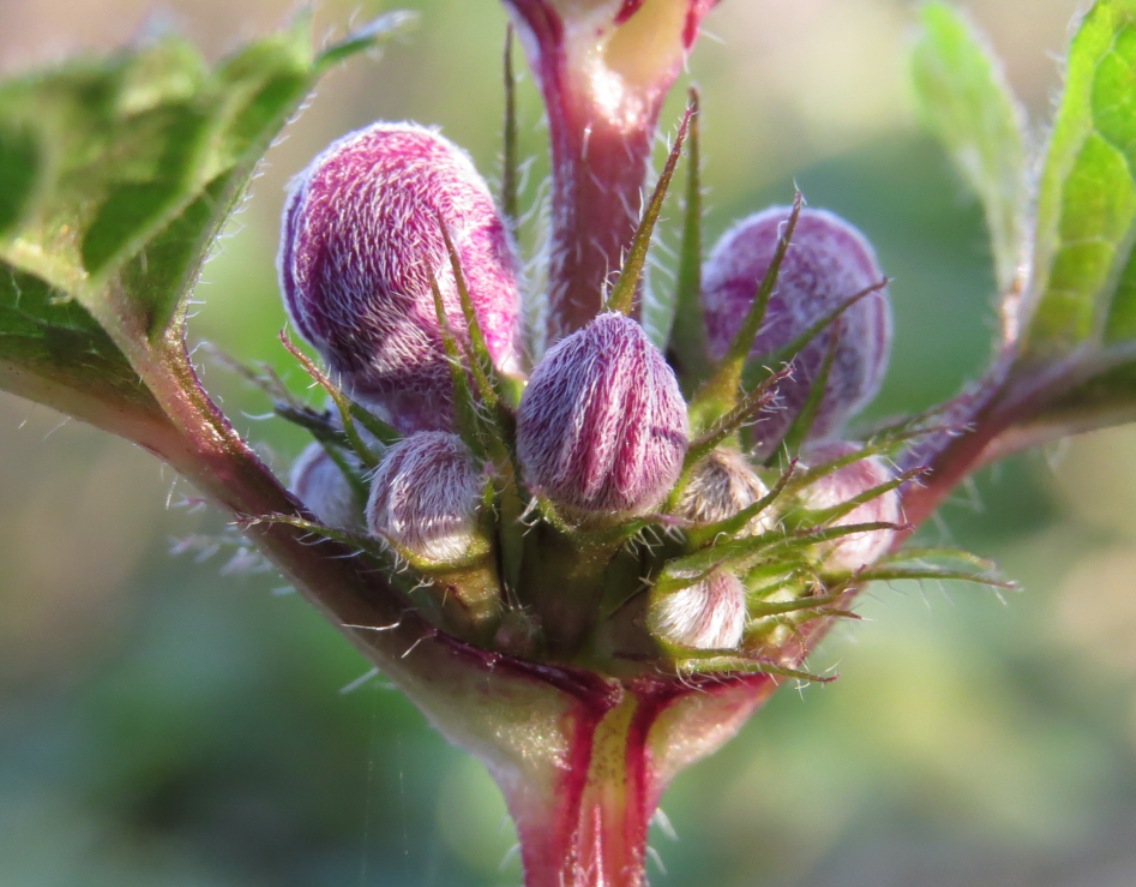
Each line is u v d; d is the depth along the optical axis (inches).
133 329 3.1
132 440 3.2
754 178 8.9
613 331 3.0
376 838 6.4
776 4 9.4
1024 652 7.6
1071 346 3.6
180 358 3.2
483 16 8.3
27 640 7.8
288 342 3.1
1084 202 3.5
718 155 9.0
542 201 3.5
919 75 4.2
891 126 8.7
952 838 6.9
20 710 7.2
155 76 2.6
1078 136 3.5
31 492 8.3
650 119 3.4
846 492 3.2
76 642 7.8
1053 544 8.1
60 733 6.8
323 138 8.2
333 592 3.2
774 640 3.2
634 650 3.2
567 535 3.1
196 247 3.0
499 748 3.2
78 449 8.4
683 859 6.6
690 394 3.2
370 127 3.3
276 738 6.7
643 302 3.4
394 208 3.2
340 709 6.7
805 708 7.1
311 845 6.5
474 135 8.3
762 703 3.3
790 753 6.9
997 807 7.0
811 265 3.4
